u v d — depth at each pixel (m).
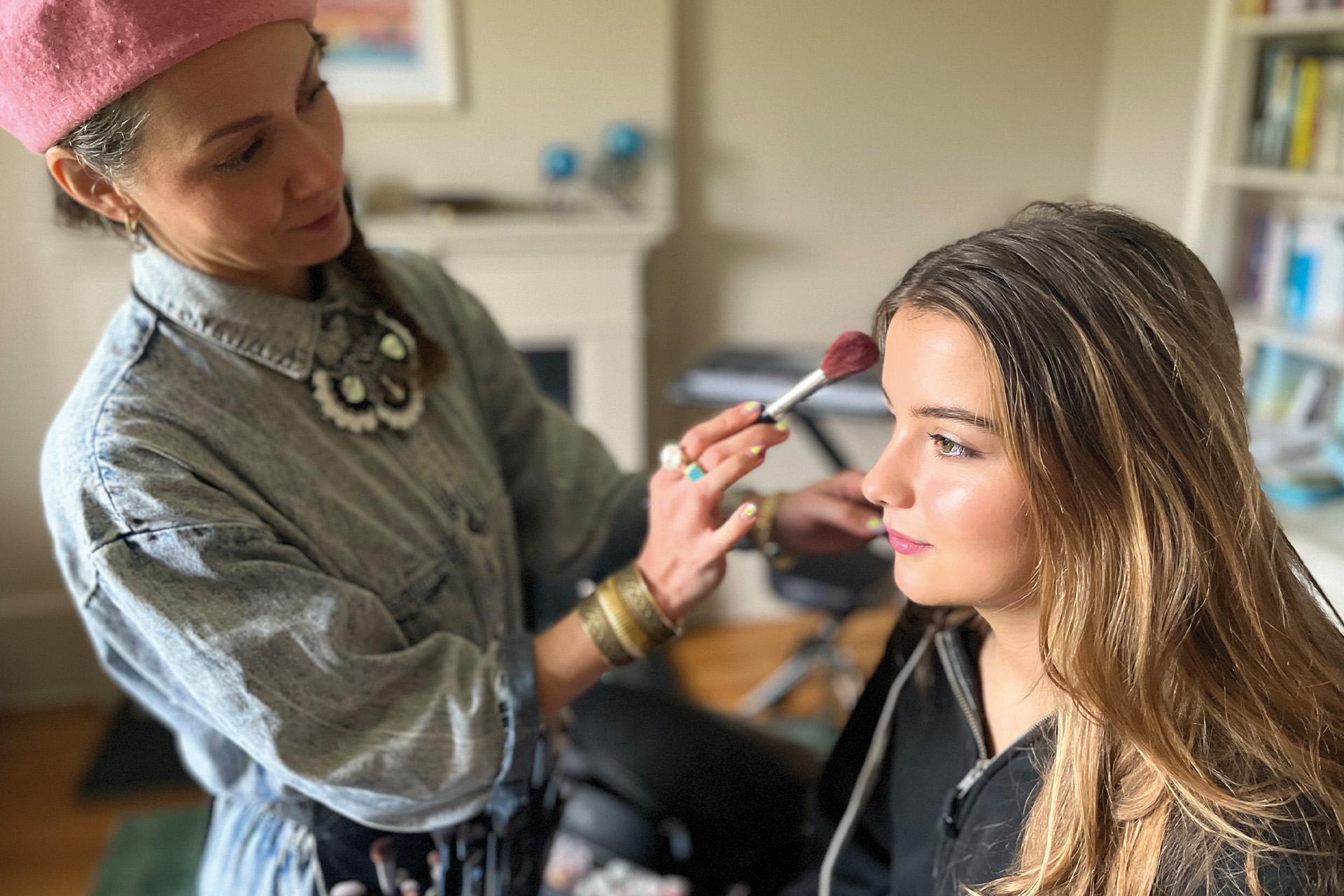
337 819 0.79
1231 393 0.56
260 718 0.67
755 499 0.89
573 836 1.15
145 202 0.67
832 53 2.37
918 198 2.52
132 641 0.72
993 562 0.57
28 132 0.64
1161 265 0.55
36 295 2.13
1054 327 0.53
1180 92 2.30
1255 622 0.55
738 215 2.44
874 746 0.78
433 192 2.20
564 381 2.35
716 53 2.31
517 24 2.13
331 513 0.74
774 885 1.06
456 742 0.71
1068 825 0.58
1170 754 0.54
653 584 0.74
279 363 0.74
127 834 1.95
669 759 1.11
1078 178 2.62
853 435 2.61
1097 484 0.54
